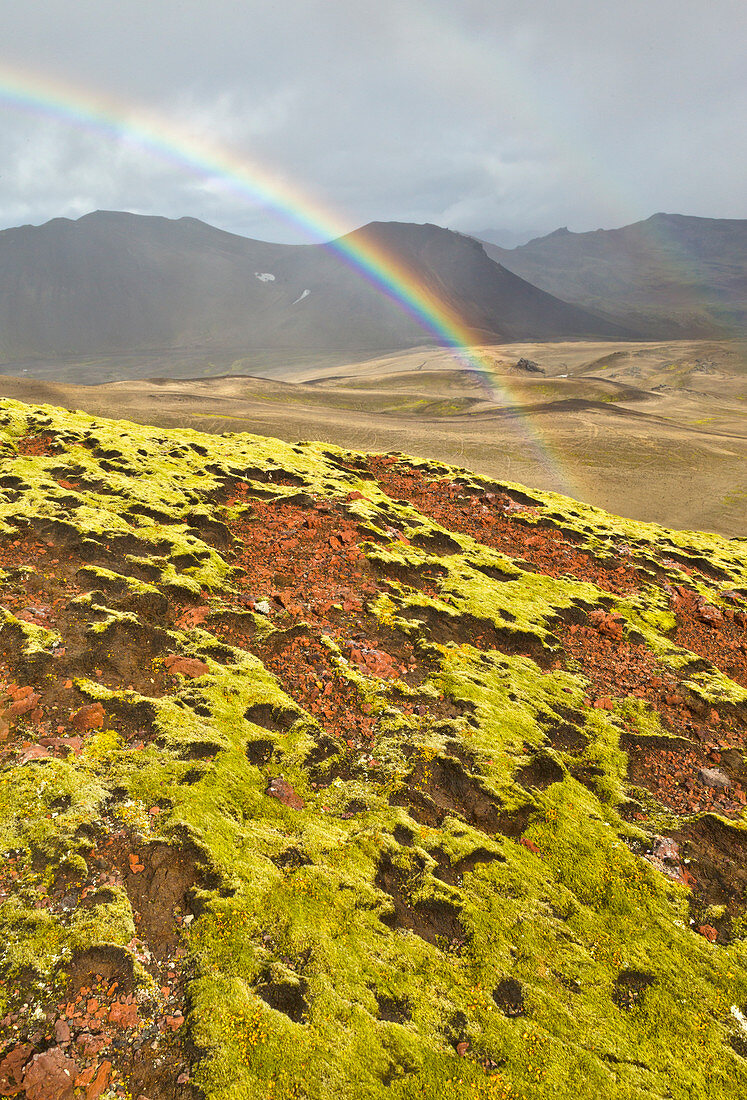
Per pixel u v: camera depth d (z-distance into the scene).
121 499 24.78
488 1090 9.27
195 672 16.22
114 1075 8.33
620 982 11.45
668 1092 9.76
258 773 13.98
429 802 14.23
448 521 33.69
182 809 12.28
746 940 12.64
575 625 23.94
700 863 14.29
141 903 10.65
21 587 17.55
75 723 13.59
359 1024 9.71
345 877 12.04
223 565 21.95
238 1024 9.22
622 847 14.28
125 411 163.75
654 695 20.41
